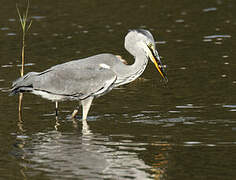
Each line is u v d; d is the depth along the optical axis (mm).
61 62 20953
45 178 10430
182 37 24797
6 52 22844
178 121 14008
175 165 10977
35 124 14125
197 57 21234
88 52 22516
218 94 16359
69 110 15680
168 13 30031
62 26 27578
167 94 16734
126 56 21953
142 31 14867
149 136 12875
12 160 11422
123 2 33125
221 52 21797
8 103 16188
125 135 13008
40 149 12078
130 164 11102
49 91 14453
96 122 14266
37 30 26828
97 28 27062
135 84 18188
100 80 14461
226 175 10383
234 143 12172
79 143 12453
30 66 20469
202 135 12812
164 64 20500
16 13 30203
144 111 15078
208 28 26312
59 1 33406
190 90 17000
